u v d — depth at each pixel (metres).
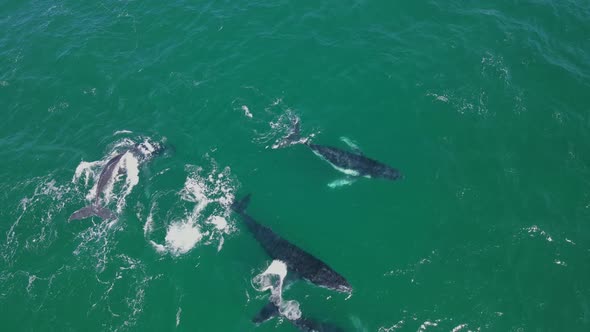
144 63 49.31
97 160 42.00
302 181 39.22
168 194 38.97
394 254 34.56
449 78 45.91
